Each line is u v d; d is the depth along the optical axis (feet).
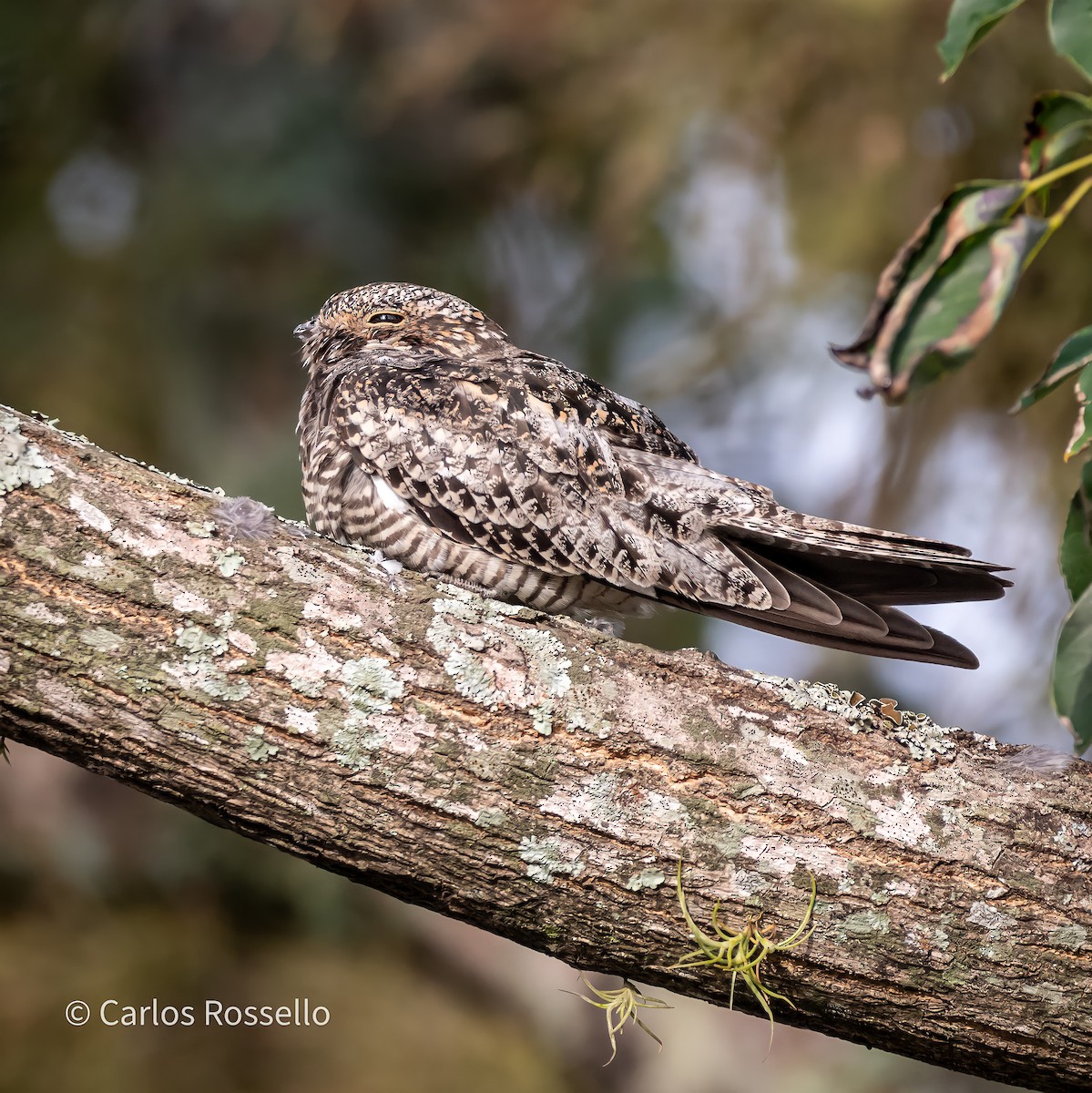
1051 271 30.27
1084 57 13.21
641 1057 39.45
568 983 39.93
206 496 17.52
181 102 42.14
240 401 40.73
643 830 17.25
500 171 41.65
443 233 42.65
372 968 37.35
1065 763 18.37
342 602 17.34
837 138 32.19
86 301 39.14
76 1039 33.27
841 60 31.89
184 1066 33.55
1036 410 31.24
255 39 40.83
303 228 41.70
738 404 41.29
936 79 31.22
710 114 33.30
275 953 36.65
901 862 17.57
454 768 17.02
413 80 36.45
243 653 16.78
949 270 12.80
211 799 16.94
